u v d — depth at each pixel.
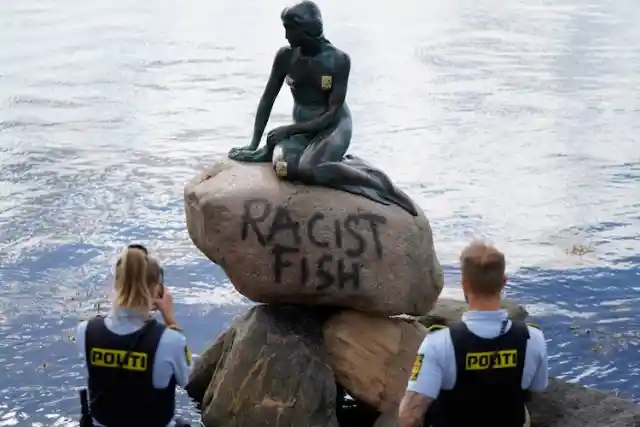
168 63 38.59
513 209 21.73
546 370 7.26
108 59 39.19
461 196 22.66
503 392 7.07
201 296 16.77
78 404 12.80
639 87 35.19
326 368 11.64
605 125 29.77
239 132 28.23
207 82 35.19
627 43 44.12
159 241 19.38
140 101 32.09
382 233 11.66
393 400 11.60
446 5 57.19
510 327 7.16
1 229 19.75
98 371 7.73
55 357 14.20
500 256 7.19
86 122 29.19
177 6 55.19
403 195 12.13
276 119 29.77
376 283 11.64
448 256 18.81
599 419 11.16
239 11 53.62
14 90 33.41
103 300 16.34
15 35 44.62
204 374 12.85
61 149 26.02
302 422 11.27
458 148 26.84
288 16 11.71
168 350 7.72
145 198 22.00
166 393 7.80
